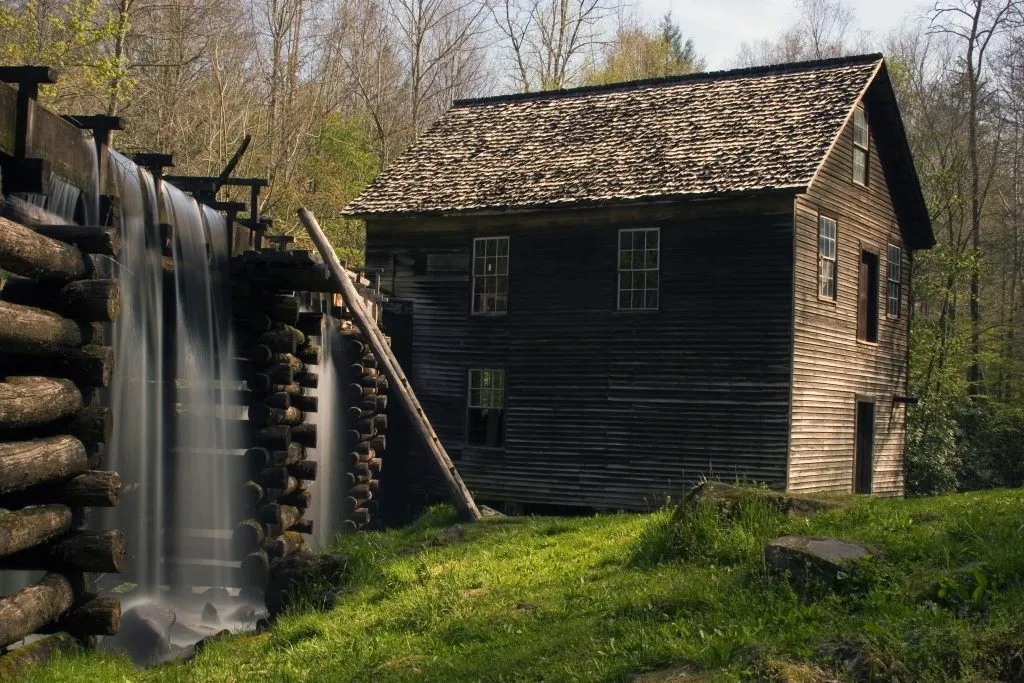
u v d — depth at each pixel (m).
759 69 24.09
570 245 21.83
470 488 22.62
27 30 22.80
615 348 21.22
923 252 34.28
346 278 16.84
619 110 24.42
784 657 6.22
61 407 7.95
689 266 20.56
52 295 8.25
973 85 39.62
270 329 13.42
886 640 6.22
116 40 26.47
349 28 44.38
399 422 22.23
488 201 22.16
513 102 26.58
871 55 22.92
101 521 11.70
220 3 35.31
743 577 8.21
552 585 9.98
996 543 7.65
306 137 40.53
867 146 23.86
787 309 19.62
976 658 5.89
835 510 10.09
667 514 13.78
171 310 11.85
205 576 12.59
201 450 12.89
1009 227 42.03
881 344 24.67
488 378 22.75
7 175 8.36
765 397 19.75
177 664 9.01
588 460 21.38
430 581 11.00
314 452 16.28
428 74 47.88
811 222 20.58
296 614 10.49
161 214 11.59
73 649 8.12
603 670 6.71
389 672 7.83
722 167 20.39
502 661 7.43
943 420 31.78
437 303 23.30
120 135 32.25
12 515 7.40
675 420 20.56
